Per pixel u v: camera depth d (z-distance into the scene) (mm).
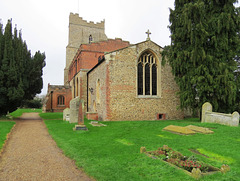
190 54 15148
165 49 18078
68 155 7500
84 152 7695
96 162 6500
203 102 15164
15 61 20016
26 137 11375
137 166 5992
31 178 5449
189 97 15398
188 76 15531
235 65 14812
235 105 15977
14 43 20922
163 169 5625
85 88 28688
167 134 10992
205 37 14477
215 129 11883
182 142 8867
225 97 14227
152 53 20188
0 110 21547
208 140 9180
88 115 20672
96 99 21984
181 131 10992
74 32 48406
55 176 5582
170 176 5156
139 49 19375
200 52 14570
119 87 18422
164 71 20469
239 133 10531
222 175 5148
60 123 17688
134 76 19062
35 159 7156
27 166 6418
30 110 50500
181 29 15805
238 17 14242
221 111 15617
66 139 10344
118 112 18250
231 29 14562
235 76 15336
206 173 5203
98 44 30266
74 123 16781
